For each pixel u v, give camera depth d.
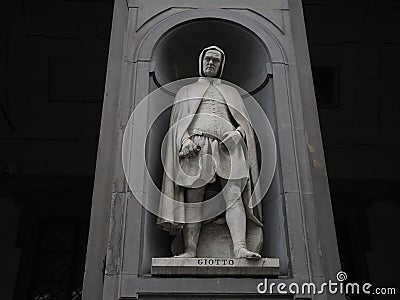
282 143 5.43
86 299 4.61
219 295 4.51
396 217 10.59
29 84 10.77
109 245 4.77
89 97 10.91
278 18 6.41
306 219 5.00
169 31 6.25
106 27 10.46
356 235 10.33
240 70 6.49
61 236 10.51
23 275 9.86
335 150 11.00
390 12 10.37
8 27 10.39
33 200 10.62
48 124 11.02
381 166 10.96
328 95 10.99
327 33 10.55
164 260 4.64
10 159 10.90
